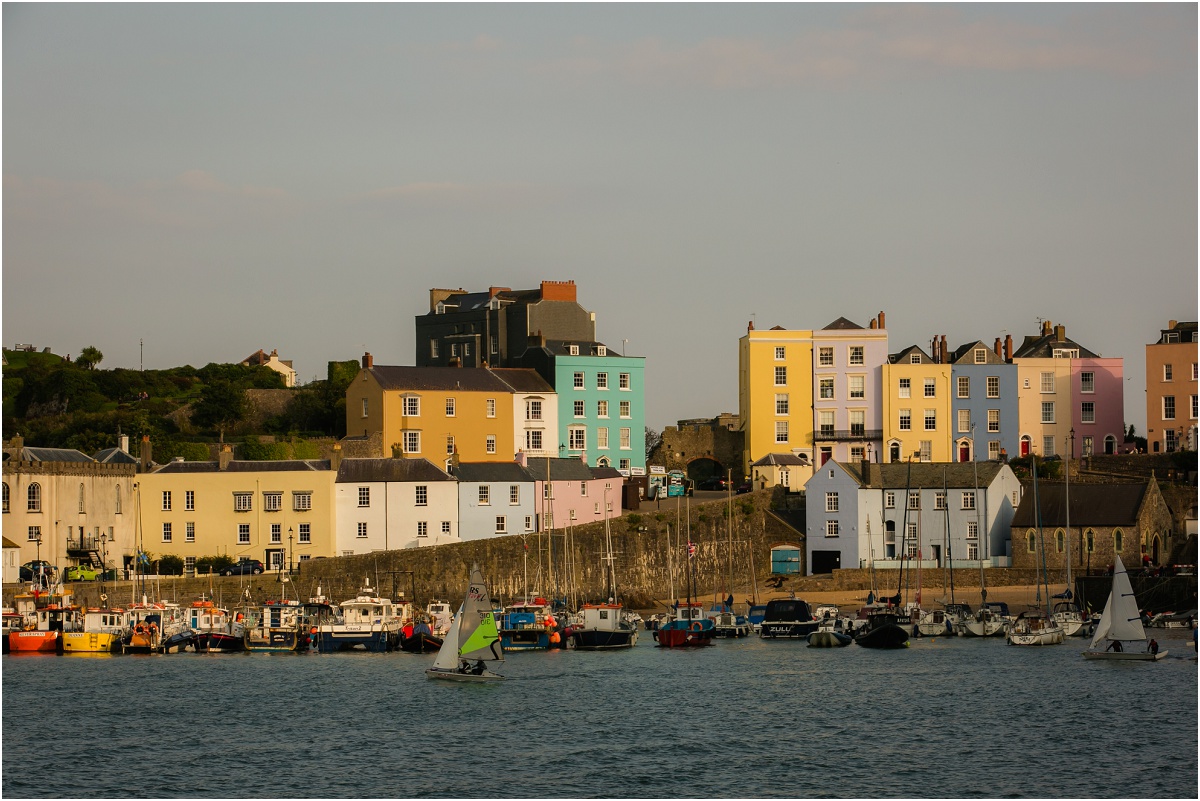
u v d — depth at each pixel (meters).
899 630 149.38
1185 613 158.50
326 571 163.12
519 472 185.00
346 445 192.12
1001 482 183.88
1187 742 104.50
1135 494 174.50
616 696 121.50
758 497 192.38
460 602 168.00
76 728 109.81
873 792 93.56
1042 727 109.00
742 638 160.62
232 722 111.75
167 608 150.88
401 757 101.56
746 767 98.94
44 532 162.38
